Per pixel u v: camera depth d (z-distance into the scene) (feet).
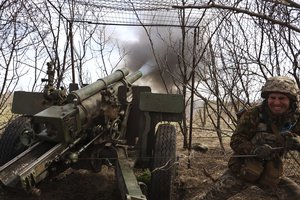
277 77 9.72
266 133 9.92
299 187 10.64
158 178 13.20
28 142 12.89
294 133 10.01
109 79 14.66
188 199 14.71
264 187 10.54
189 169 17.47
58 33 21.70
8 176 10.35
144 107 14.74
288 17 9.98
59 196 14.47
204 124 24.09
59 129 11.67
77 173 16.62
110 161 14.06
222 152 20.20
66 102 13.07
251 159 10.20
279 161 10.07
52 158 11.34
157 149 13.64
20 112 15.85
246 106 14.42
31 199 13.74
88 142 13.43
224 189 10.62
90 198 14.56
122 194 11.89
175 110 14.70
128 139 15.35
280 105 9.55
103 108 13.38
